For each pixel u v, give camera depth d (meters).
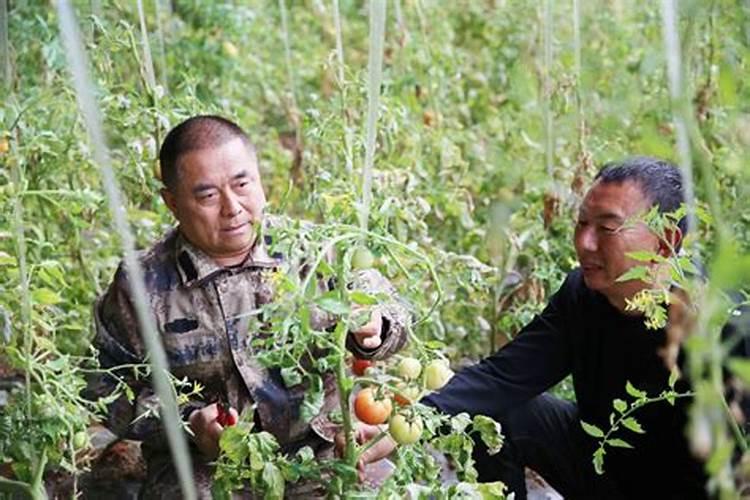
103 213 3.86
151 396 2.93
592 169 4.13
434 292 3.77
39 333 3.49
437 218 4.54
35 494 2.75
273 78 6.58
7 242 3.37
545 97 4.31
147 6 5.71
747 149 1.84
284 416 2.94
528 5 5.76
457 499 2.41
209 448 2.80
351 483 2.47
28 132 3.50
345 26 7.30
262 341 2.41
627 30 5.53
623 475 3.16
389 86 4.61
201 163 2.83
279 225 2.44
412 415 2.41
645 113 3.77
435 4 6.37
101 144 1.79
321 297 2.32
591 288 2.89
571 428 3.30
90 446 3.21
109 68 3.80
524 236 4.22
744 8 2.82
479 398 3.11
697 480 2.98
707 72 4.00
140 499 3.08
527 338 3.17
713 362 1.68
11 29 4.08
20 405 2.77
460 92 5.82
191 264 2.94
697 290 2.30
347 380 2.42
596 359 3.06
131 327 2.95
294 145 5.81
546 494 3.73
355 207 2.48
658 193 2.75
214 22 5.96
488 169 4.92
